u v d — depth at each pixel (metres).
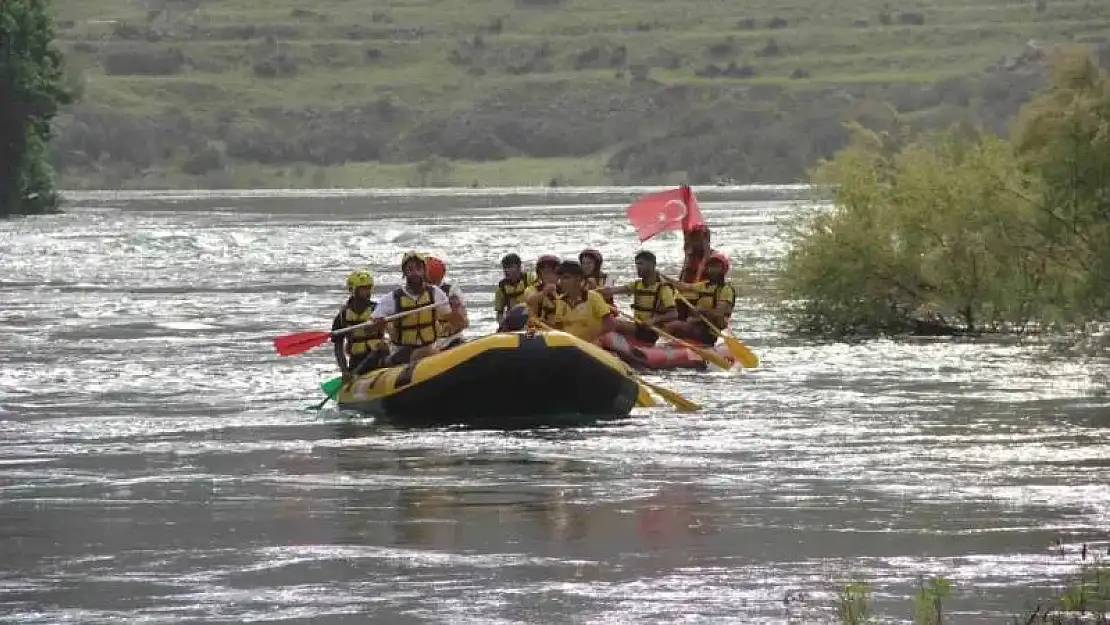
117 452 39.44
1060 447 38.44
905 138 70.38
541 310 50.47
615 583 26.25
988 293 64.62
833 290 67.56
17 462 38.09
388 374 45.03
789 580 26.39
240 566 27.56
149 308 83.75
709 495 33.19
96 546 29.14
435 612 24.73
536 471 36.16
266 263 126.38
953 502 32.22
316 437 41.50
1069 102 59.69
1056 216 60.66
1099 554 27.72
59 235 166.88
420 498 33.19
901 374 53.09
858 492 33.31
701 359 55.50
